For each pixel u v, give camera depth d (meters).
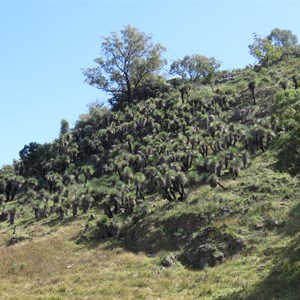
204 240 33.00
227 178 43.75
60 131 88.81
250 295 20.73
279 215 32.50
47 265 36.16
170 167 45.53
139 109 76.75
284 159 22.28
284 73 75.62
